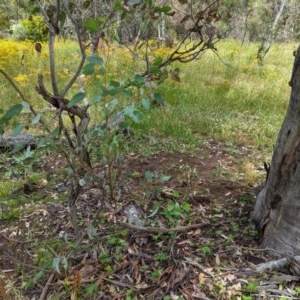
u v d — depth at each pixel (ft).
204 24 7.27
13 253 7.63
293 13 44.73
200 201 8.91
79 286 6.30
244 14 39.42
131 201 8.59
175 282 6.42
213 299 6.11
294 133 6.30
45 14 6.16
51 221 8.55
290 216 6.55
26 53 23.12
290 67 28.37
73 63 23.22
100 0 7.55
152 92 6.07
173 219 8.04
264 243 7.16
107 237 7.59
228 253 7.10
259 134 14.12
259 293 6.10
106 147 6.48
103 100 7.06
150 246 7.37
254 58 29.01
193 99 17.47
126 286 6.48
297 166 6.29
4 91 17.34
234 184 9.87
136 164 11.02
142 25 6.99
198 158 11.89
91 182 8.80
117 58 19.70
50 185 10.15
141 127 13.35
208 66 25.38
